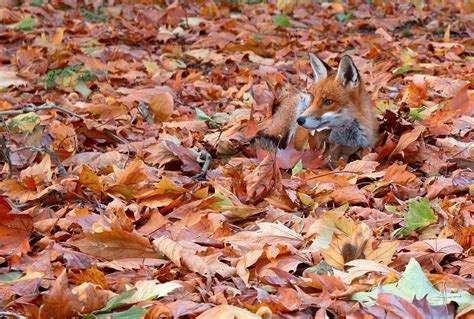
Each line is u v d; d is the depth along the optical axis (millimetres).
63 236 6535
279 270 5566
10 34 16078
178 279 5742
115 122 10234
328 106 9227
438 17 19031
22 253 6027
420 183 7980
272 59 14641
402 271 5781
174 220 7035
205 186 7848
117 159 8633
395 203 7512
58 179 7816
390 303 4770
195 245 6148
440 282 5324
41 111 10758
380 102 10719
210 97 12188
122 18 18062
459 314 4801
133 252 6078
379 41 16031
